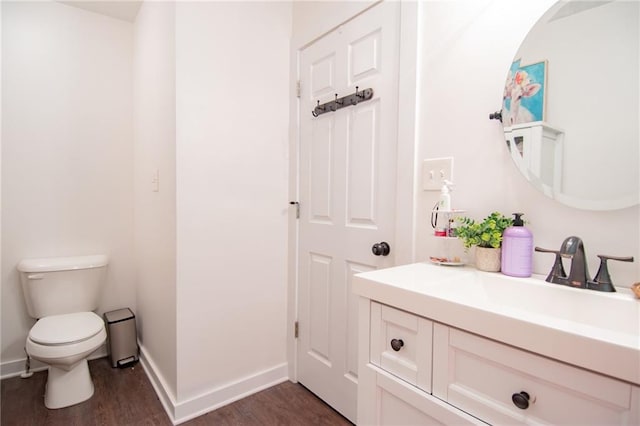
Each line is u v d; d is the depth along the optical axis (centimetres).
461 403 69
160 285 182
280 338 199
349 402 160
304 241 189
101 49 226
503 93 105
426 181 126
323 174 175
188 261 161
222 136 171
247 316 183
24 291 195
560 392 56
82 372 178
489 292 96
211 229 168
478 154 112
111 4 213
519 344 59
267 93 188
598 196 88
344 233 163
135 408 170
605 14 88
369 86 148
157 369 190
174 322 160
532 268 98
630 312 74
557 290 84
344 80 161
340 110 164
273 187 192
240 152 178
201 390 167
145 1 204
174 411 159
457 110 117
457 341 70
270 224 192
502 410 63
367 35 149
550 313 85
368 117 149
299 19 190
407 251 131
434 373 74
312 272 183
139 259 228
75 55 217
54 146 212
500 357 63
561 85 95
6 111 197
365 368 91
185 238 160
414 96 129
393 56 137
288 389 189
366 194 151
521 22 102
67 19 214
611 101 87
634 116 84
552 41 96
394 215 139
